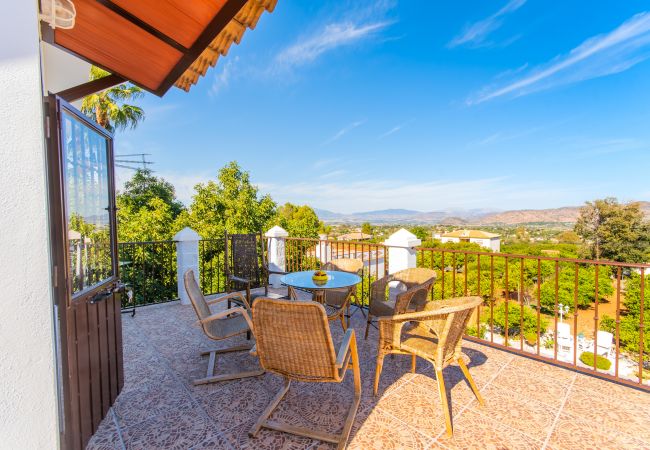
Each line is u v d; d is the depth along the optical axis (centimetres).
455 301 246
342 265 433
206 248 957
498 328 2234
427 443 186
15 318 97
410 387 249
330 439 185
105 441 189
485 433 195
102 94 920
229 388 249
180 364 291
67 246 155
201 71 309
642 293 241
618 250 2942
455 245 3173
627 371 1638
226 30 247
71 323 162
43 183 104
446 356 209
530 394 239
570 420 208
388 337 231
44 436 102
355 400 207
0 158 95
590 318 2405
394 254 424
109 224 228
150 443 188
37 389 101
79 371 171
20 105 98
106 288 209
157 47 247
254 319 184
